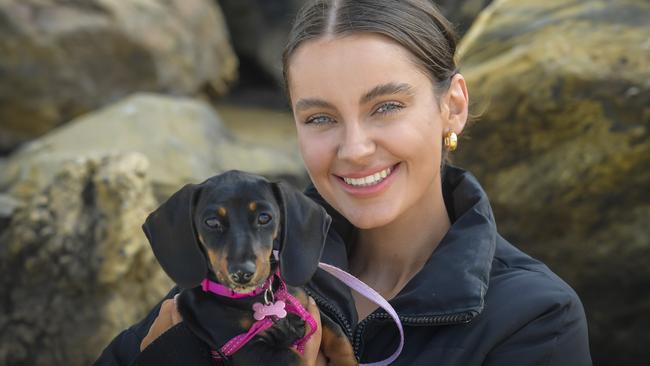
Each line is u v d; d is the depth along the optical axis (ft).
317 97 8.68
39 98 24.66
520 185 14.79
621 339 15.38
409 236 9.60
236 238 7.67
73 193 16.12
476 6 20.26
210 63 29.09
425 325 8.32
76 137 20.21
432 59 8.91
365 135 8.64
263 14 33.50
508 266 8.84
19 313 15.92
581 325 8.48
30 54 24.31
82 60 24.97
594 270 14.96
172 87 26.96
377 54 8.52
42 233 15.98
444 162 9.79
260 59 33.55
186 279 7.85
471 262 8.45
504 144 14.80
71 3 24.95
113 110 21.16
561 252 15.03
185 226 7.93
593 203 14.51
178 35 27.14
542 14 15.67
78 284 15.75
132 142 20.07
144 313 15.94
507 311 8.20
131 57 25.70
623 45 14.42
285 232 8.02
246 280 7.54
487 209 9.07
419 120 8.77
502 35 15.60
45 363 15.78
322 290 8.96
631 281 14.83
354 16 8.59
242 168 21.08
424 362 8.16
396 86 8.57
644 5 15.14
